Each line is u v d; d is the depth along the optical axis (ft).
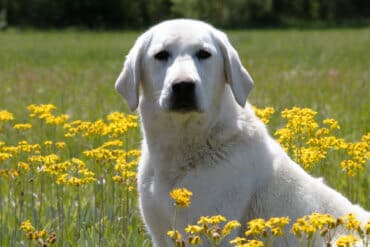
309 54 117.19
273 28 253.24
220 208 19.94
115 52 132.98
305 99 50.88
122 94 21.70
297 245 20.74
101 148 26.08
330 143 26.13
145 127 21.38
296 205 20.79
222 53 21.16
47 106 31.37
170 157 20.65
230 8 277.03
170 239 21.13
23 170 27.35
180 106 19.89
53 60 112.57
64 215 25.90
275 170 20.86
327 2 310.04
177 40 20.71
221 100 20.84
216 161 20.24
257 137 20.88
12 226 26.40
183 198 17.61
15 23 266.57
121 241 24.20
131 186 25.61
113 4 266.57
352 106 49.42
